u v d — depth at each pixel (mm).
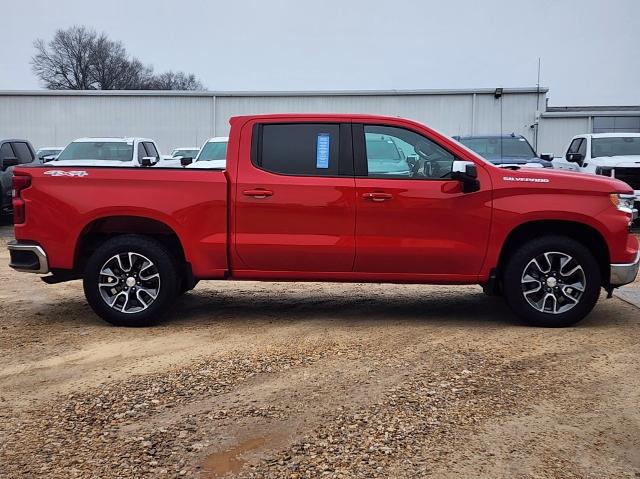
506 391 4523
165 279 6246
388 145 6199
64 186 6230
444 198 6039
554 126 32469
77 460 3574
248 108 31828
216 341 5793
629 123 32531
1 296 7805
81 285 8523
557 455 3617
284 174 6168
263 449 3695
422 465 3504
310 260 6176
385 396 4438
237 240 6156
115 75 73938
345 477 3385
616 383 4672
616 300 7422
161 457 3605
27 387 4664
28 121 32625
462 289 8273
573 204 6016
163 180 6184
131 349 5562
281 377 4824
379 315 6801
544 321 6145
